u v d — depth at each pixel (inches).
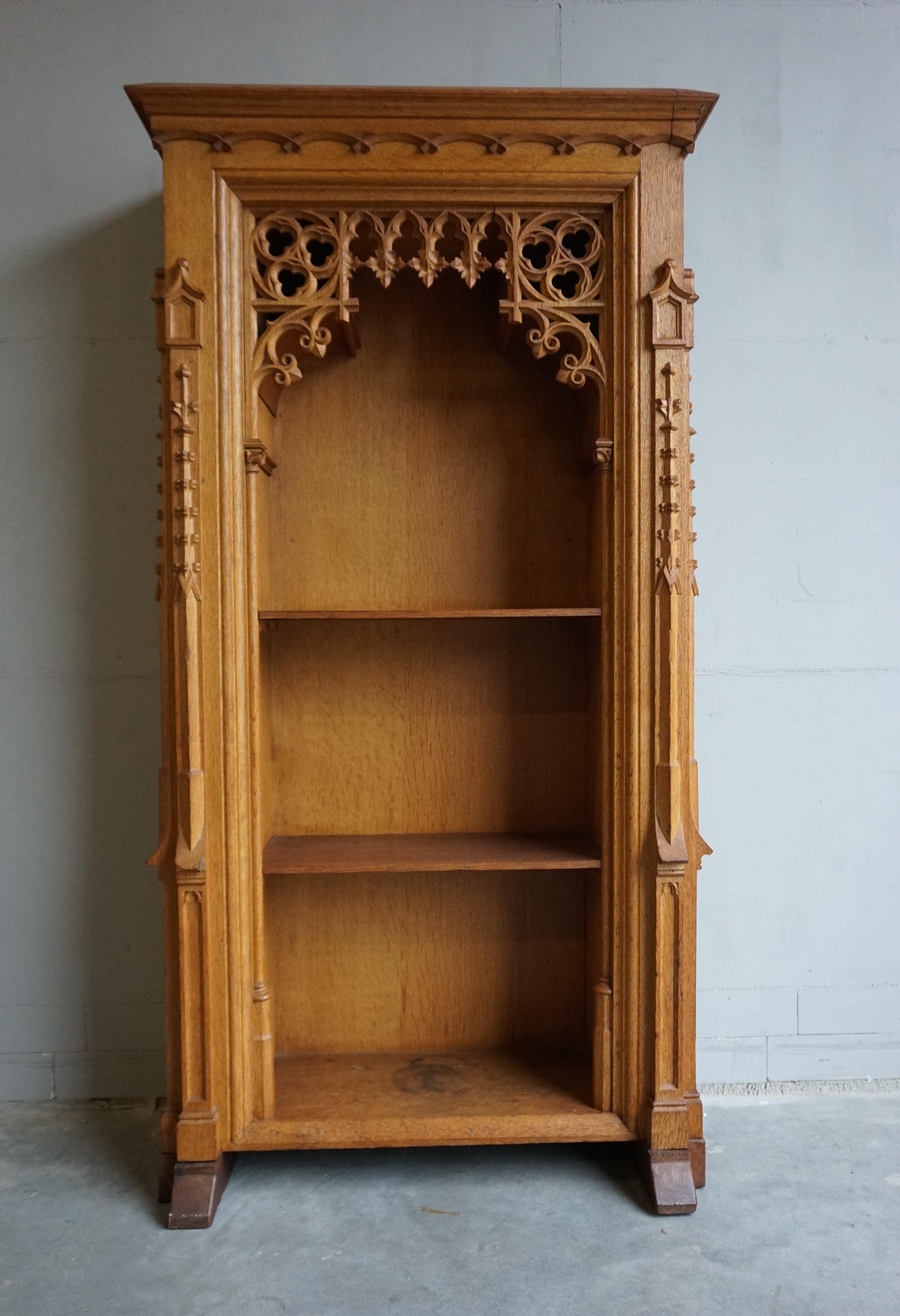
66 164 87.2
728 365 90.0
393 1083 81.0
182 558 69.9
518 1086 80.3
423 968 88.4
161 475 81.8
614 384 72.8
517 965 88.9
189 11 87.2
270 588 86.2
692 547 74.2
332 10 87.6
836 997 92.0
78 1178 77.0
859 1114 87.3
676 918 73.0
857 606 91.4
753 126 89.4
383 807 87.8
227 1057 72.4
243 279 72.1
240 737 72.4
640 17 88.7
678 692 73.0
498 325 84.3
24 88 87.0
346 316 72.5
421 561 87.6
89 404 87.6
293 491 86.8
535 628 88.1
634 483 72.3
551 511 87.7
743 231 89.6
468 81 88.2
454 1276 64.7
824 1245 68.0
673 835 72.3
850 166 90.1
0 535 87.7
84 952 89.1
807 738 91.6
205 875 70.8
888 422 91.0
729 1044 91.8
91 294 87.4
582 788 88.7
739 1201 73.2
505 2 88.2
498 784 88.4
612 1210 72.4
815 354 90.3
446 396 87.4
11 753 88.4
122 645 88.3
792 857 92.0
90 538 87.9
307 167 70.4
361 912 88.0
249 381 72.4
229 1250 67.5
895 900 91.9
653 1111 72.9
